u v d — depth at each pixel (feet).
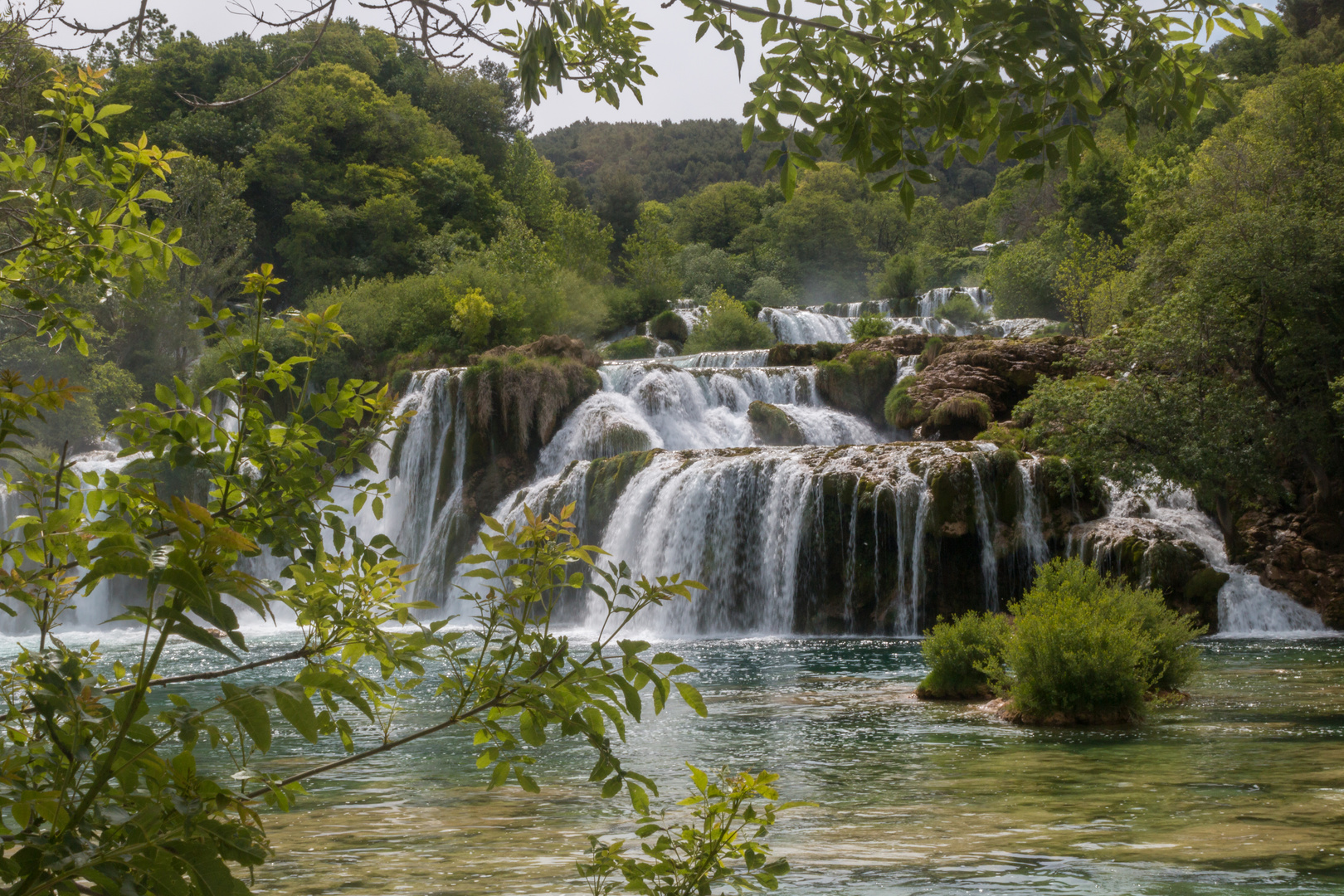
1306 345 88.53
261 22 13.06
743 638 91.25
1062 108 9.38
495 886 20.06
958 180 523.70
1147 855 21.70
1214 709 43.57
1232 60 259.19
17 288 10.40
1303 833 23.27
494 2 12.98
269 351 9.18
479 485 127.54
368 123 270.26
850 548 94.53
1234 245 91.35
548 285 194.49
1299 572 86.53
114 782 7.45
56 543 6.87
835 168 431.84
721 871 11.19
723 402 135.13
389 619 9.12
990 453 93.40
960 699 49.16
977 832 24.21
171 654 69.56
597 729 8.63
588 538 109.09
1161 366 93.50
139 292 10.87
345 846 23.67
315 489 8.73
